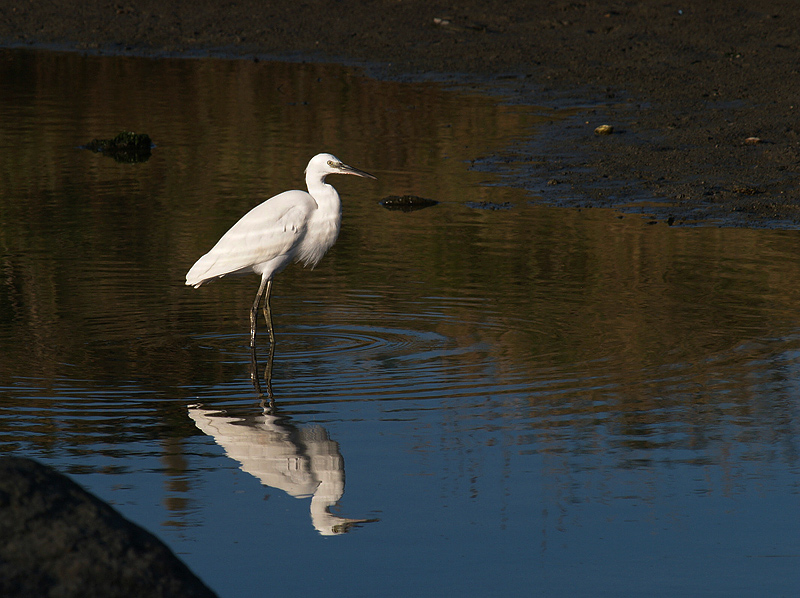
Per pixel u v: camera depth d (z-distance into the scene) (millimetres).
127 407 9742
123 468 8453
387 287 13859
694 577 6863
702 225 16781
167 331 12188
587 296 13297
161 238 16172
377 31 35344
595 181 19609
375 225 17172
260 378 10594
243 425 9352
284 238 12070
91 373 10664
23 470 5047
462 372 10680
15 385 10258
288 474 8398
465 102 26688
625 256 15109
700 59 29531
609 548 7250
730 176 19422
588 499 7941
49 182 20016
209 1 39594
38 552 4699
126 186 19688
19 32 36812
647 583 6812
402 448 8852
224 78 30484
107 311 12852
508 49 32250
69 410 9625
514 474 8352
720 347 11289
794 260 14742
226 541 7375
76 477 8273
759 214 17344
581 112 25062
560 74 29172
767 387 10094
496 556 7145
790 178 19172
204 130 24484
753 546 7242
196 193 19141
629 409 9609
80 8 39438
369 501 7961
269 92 28625
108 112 26469
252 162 21531
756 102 24922
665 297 13172
